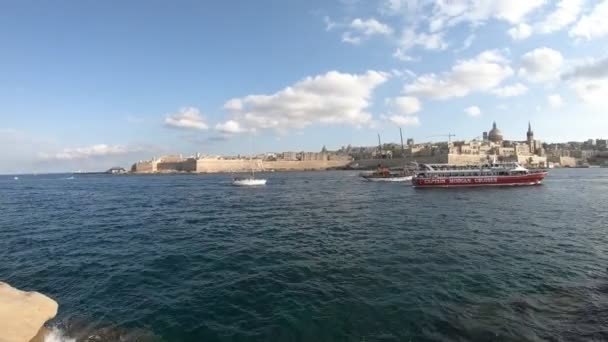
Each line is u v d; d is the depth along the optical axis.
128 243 24.25
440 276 15.60
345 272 16.39
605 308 12.04
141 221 35.47
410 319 11.46
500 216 33.84
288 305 12.65
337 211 40.81
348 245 22.17
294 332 10.79
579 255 19.12
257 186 99.38
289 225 30.97
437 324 11.12
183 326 11.27
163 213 42.19
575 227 27.66
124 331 11.01
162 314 12.11
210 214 40.25
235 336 10.62
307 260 18.61
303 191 77.00
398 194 62.38
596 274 15.77
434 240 23.12
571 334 10.38
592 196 52.81
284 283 14.96
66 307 12.81
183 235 26.94
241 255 19.95
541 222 30.12
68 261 19.41
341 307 12.42
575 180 95.56
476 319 11.41
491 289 13.98
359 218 34.53
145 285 15.09
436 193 62.16
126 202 58.25
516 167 77.44
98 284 15.34
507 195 56.03
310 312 12.05
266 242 23.56
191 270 17.17
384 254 19.61
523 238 23.58
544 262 17.73
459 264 17.42
